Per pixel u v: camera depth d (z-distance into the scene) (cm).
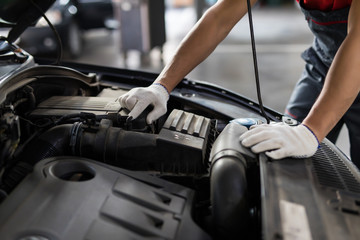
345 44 80
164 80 101
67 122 90
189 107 118
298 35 551
